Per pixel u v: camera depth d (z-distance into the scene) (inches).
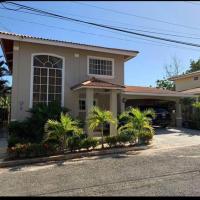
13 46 633.0
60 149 477.1
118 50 727.1
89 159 443.2
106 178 318.0
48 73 661.3
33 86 641.0
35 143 490.6
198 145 557.0
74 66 693.3
